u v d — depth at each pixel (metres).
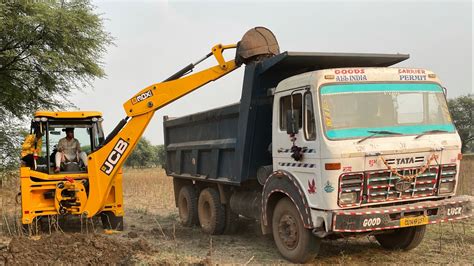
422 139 6.35
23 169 9.35
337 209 5.95
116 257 6.83
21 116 19.22
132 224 11.26
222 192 9.23
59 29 17.08
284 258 7.02
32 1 16.70
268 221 7.26
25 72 18.50
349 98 6.30
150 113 9.43
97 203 9.42
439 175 6.44
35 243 7.20
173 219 11.99
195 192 10.64
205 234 9.59
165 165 12.05
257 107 7.64
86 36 18.61
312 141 6.23
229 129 8.51
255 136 7.78
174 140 11.55
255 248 7.97
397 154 6.14
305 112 6.40
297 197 6.50
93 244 7.15
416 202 6.33
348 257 6.99
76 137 10.49
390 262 6.70
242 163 7.83
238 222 9.60
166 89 9.36
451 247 7.48
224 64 9.17
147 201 15.86
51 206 9.59
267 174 7.38
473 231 8.66
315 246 6.48
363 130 6.21
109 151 9.46
